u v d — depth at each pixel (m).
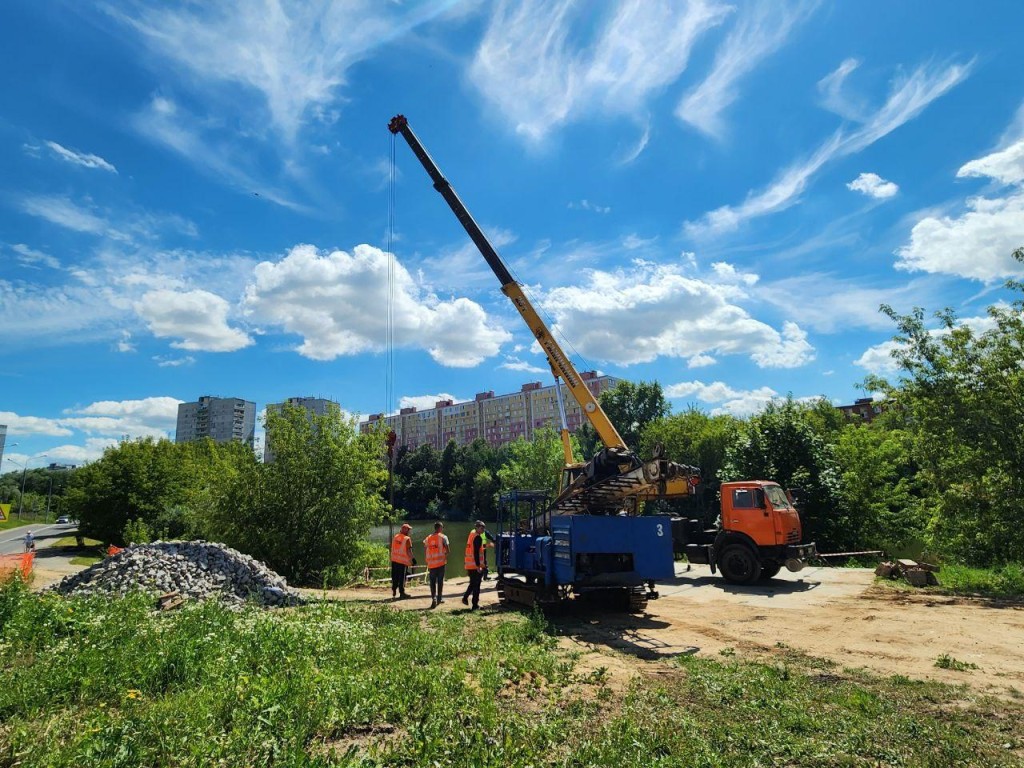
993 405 16.20
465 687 6.00
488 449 87.75
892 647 8.92
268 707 4.86
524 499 14.92
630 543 11.72
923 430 17.56
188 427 145.38
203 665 6.26
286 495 22.06
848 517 26.05
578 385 16.58
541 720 5.28
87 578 12.33
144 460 43.53
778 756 4.78
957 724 5.52
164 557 13.11
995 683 7.03
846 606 12.47
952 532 17.08
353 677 5.93
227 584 12.91
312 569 21.95
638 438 58.97
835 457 28.59
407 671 6.29
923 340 17.48
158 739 4.34
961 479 16.91
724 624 10.97
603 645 9.20
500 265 18.25
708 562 17.27
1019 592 13.55
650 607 13.06
